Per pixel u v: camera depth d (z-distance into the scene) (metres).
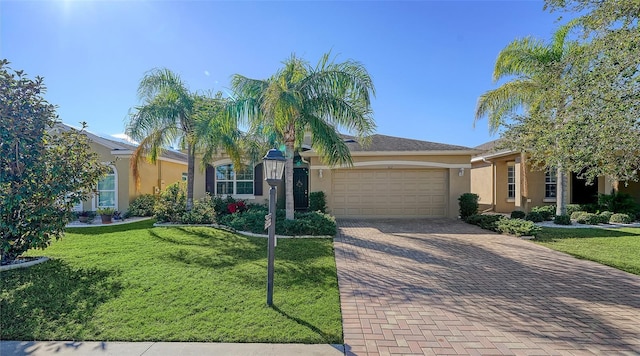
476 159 20.36
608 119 6.19
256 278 6.38
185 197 14.73
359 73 10.63
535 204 17.09
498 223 12.04
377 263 7.71
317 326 4.44
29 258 7.62
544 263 7.76
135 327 4.41
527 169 16.81
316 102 10.77
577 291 5.88
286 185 11.44
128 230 12.15
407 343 4.02
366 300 5.42
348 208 16.16
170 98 13.87
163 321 4.57
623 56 5.98
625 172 6.96
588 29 7.35
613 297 5.57
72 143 7.93
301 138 11.93
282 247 9.07
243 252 8.43
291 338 4.11
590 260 8.03
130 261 7.45
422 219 15.59
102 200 16.83
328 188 16.03
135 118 13.39
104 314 4.79
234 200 15.73
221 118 10.69
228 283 6.08
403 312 4.95
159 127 13.84
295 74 10.89
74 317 4.71
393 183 16.14
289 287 5.95
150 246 9.04
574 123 6.83
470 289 5.99
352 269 7.21
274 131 11.13
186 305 5.10
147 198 16.81
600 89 6.38
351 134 11.51
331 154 10.87
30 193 7.15
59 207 7.77
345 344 4.00
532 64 13.19
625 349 3.88
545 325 4.51
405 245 9.72
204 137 12.39
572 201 16.92
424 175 16.12
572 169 7.71
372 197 16.14
